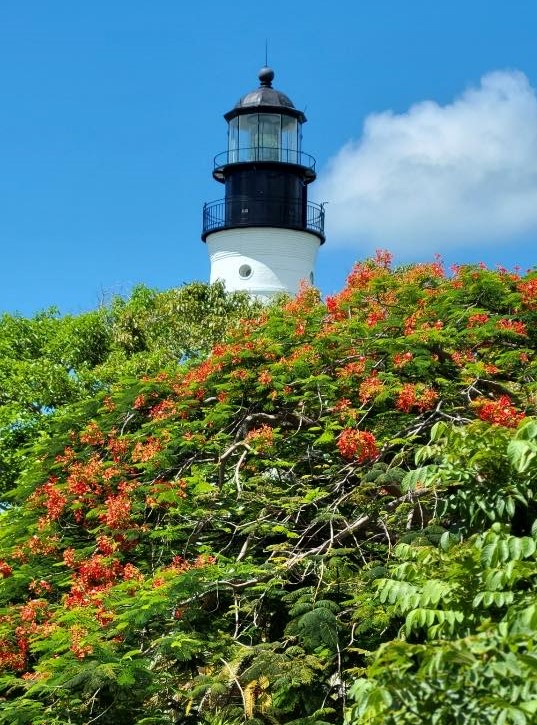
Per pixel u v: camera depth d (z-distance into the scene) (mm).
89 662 8570
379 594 7621
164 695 9047
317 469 11516
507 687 5055
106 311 29438
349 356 11883
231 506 10852
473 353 12148
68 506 11844
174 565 9797
